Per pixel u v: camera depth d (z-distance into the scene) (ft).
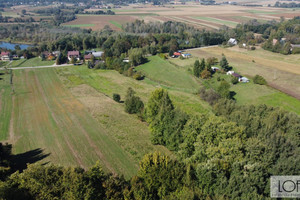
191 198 82.99
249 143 113.91
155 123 151.43
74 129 171.42
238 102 242.99
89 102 225.56
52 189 87.45
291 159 103.71
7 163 123.54
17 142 153.79
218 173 94.94
